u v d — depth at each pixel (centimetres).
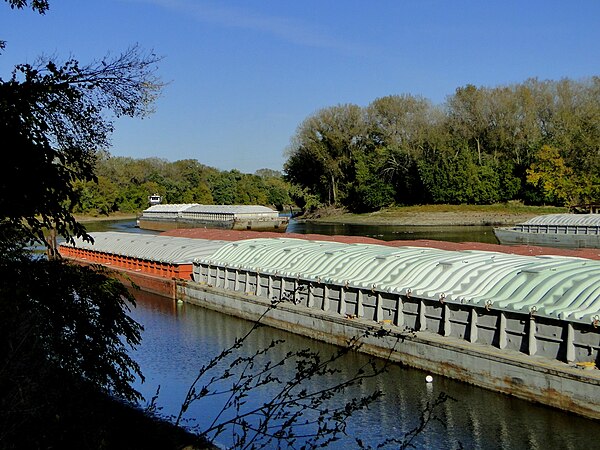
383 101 13200
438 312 2550
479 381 2262
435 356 2423
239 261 4006
